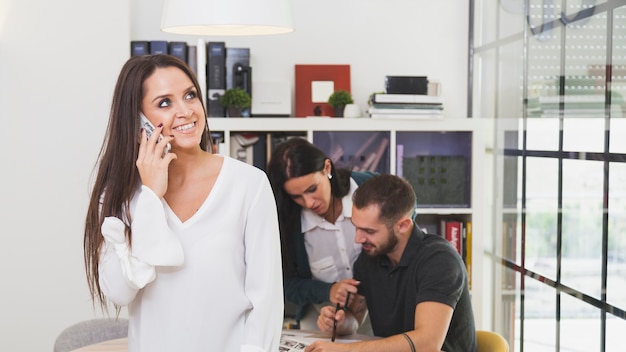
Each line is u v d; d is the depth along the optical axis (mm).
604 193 3443
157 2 4770
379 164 4668
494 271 4609
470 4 4957
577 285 3678
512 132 4402
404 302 2984
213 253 2020
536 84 4113
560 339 3846
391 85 4645
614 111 3369
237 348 2053
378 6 4938
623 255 3293
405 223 2932
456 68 5000
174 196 2074
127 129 2047
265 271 2080
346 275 3594
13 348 4516
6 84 4453
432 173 4707
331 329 3117
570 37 3764
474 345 3002
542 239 4043
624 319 3273
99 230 2070
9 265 4492
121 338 3410
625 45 3287
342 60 4930
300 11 4891
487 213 4703
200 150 2117
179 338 2012
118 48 4520
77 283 4535
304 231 3510
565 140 3803
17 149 4473
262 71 4883
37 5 4457
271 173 3389
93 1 4488
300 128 4555
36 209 4496
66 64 4484
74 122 4500
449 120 4641
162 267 2021
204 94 4574
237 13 2684
